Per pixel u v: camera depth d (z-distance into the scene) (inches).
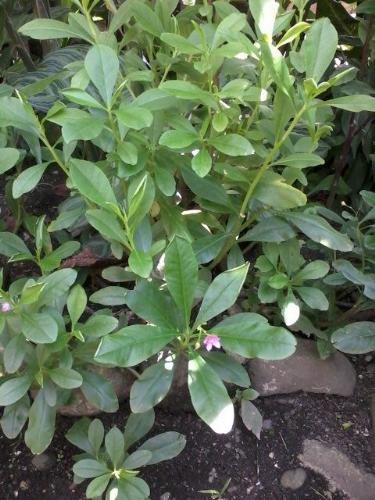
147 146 15.4
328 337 20.2
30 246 22.8
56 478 18.2
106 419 19.1
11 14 24.5
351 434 19.6
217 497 18.0
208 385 13.5
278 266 18.1
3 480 18.2
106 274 16.4
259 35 15.5
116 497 15.3
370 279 17.6
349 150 25.8
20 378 15.0
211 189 16.2
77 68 16.7
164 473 18.4
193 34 16.4
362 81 24.0
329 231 16.6
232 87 14.1
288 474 18.5
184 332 14.7
